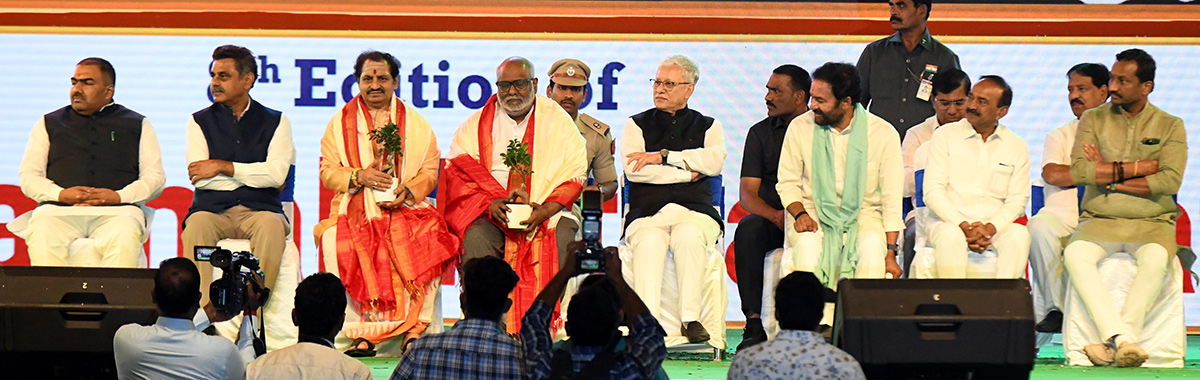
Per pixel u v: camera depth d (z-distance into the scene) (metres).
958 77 6.23
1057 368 5.54
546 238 5.86
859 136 5.93
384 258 5.83
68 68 6.55
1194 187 6.49
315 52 6.64
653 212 6.11
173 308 3.72
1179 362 5.78
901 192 5.96
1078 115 6.27
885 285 4.16
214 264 4.22
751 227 5.92
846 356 3.51
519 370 3.51
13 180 6.50
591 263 3.56
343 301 3.73
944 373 4.12
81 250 6.03
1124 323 5.76
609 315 3.35
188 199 6.59
